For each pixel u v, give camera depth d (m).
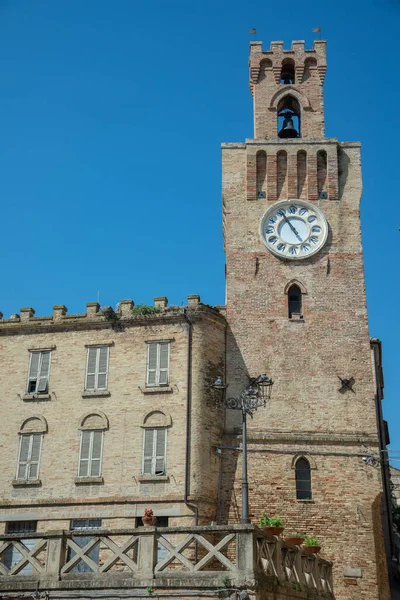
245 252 45.97
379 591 38.66
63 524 40.22
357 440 41.47
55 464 41.69
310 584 30.75
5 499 41.50
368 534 39.56
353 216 46.53
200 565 23.84
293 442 41.59
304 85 49.81
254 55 50.56
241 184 47.72
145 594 23.77
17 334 45.16
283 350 43.69
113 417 42.00
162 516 39.28
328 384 42.84
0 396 43.88
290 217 46.56
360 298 44.69
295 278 45.25
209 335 43.12
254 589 23.03
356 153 48.03
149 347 43.06
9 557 37.50
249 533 23.80
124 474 40.56
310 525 39.84
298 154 48.00
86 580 24.39
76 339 44.22
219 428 41.81
